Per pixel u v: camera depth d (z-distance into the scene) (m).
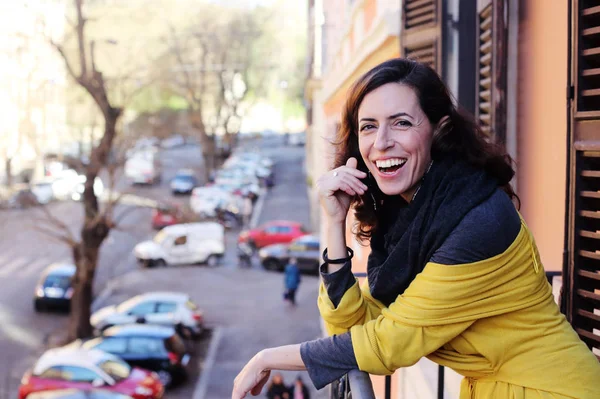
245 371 2.12
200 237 34.22
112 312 23.38
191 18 50.62
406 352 1.93
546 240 4.96
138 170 54.09
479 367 1.98
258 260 35.75
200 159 70.44
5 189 41.34
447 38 6.33
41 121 27.28
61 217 42.59
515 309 1.91
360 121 2.13
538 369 1.92
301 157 78.38
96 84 21.55
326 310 2.15
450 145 2.06
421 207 2.01
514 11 5.32
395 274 2.06
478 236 1.88
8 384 19.42
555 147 4.80
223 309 26.75
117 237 38.97
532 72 5.15
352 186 2.25
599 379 1.92
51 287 26.44
